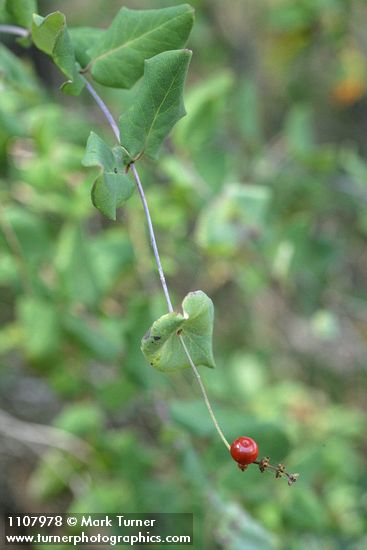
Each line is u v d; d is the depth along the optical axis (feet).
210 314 1.29
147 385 2.03
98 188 1.26
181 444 2.02
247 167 2.79
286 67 3.48
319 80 3.73
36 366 2.19
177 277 3.14
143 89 1.33
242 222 2.16
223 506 1.94
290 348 3.59
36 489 2.68
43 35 1.41
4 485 3.10
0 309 3.08
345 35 3.01
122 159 1.33
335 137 4.40
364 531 2.43
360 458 3.12
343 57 3.22
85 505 2.23
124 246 2.22
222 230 2.13
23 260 2.07
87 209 2.10
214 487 1.96
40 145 2.04
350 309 3.21
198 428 1.92
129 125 1.33
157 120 1.34
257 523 1.99
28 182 2.05
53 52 1.39
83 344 2.11
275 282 3.31
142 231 2.30
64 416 2.38
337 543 2.40
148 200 2.20
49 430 2.44
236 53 3.59
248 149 2.92
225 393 2.51
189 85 3.37
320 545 2.33
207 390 2.41
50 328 2.10
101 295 2.14
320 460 2.09
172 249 2.49
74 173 2.19
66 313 2.11
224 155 2.29
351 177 2.95
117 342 2.12
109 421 2.90
